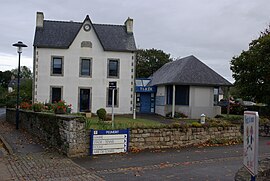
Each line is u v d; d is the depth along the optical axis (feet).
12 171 31.73
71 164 35.14
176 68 107.96
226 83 100.07
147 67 175.73
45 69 104.88
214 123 50.98
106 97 107.65
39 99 104.22
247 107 109.60
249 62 72.02
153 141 45.19
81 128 40.47
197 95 98.94
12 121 86.07
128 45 110.42
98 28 113.91
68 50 106.11
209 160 36.94
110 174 30.22
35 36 106.32
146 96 116.67
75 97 106.22
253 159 16.29
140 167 33.35
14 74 310.86
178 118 93.97
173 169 32.07
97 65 107.55
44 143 49.78
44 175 29.99
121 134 42.63
